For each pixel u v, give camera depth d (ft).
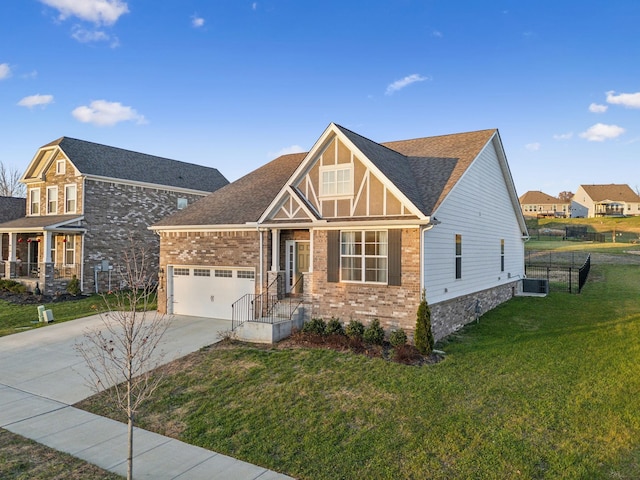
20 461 24.45
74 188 87.25
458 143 62.90
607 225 203.41
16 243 93.56
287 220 53.47
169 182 101.30
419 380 35.29
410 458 24.09
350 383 35.04
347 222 47.85
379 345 44.60
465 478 22.08
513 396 31.99
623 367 37.58
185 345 47.55
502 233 72.18
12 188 197.06
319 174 51.96
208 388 35.29
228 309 61.21
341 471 23.08
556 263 116.16
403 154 65.05
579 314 58.80
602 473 22.39
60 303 74.64
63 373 40.60
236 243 60.18
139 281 31.63
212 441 26.91
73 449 26.12
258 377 37.06
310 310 51.83
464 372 37.14
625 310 59.93
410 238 45.37
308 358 41.11
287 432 27.66
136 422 30.01
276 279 55.67
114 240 89.81
